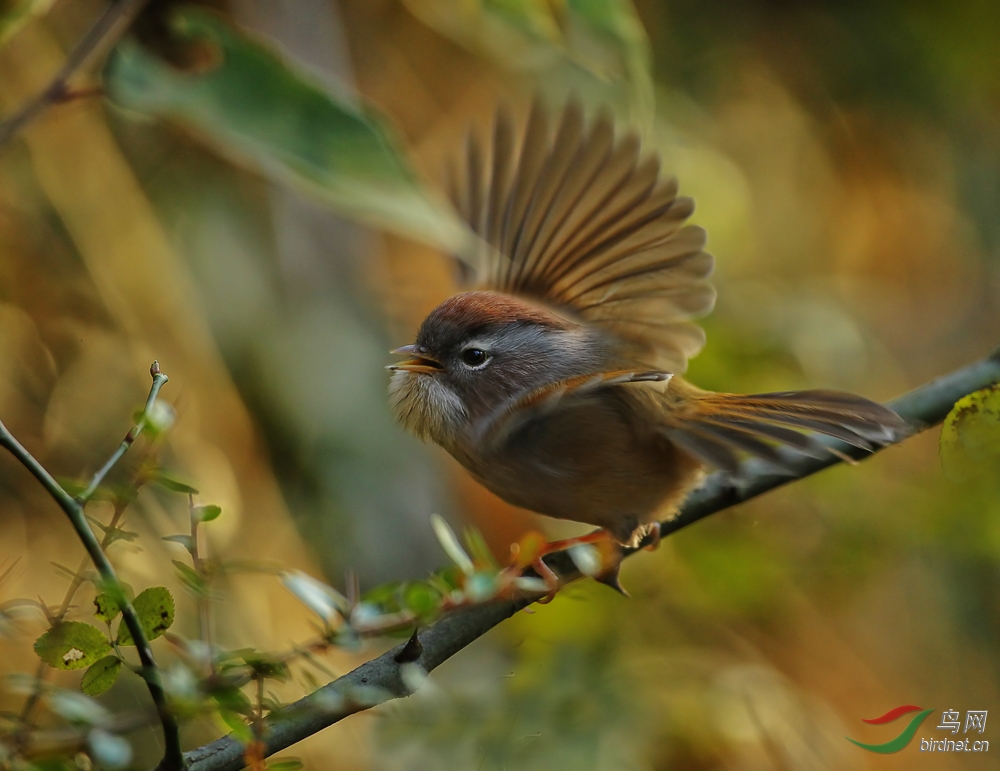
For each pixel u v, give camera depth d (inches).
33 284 397.4
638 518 289.6
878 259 556.7
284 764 185.5
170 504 374.0
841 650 458.6
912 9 541.3
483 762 294.2
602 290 311.3
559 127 302.5
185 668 177.2
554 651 362.3
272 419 433.7
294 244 453.4
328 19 442.9
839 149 548.1
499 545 463.5
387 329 463.5
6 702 327.0
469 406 286.8
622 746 346.3
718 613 433.7
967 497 442.0
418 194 274.5
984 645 485.1
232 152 288.4
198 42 272.4
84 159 402.6
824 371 454.9
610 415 271.3
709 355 426.3
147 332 405.1
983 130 562.6
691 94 521.0
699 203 466.6
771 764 404.5
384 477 442.9
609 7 311.9
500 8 342.0
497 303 293.7
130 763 176.6
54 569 376.8
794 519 446.9
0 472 384.2
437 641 237.5
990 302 573.9
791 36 541.3
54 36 391.9
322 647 191.2
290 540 410.6
